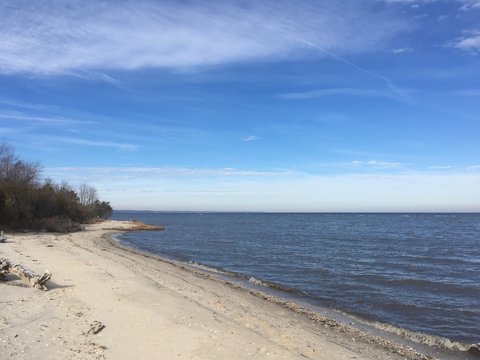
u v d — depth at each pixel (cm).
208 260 3134
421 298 1827
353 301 1744
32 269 1764
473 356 1091
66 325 996
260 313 1330
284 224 11025
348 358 942
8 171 5156
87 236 4612
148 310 1168
